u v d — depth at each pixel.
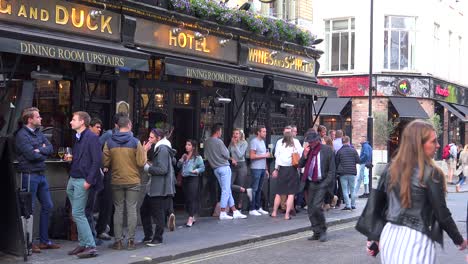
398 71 27.19
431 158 4.37
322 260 8.32
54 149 9.58
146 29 10.85
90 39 9.83
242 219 11.88
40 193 8.27
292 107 15.12
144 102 11.33
